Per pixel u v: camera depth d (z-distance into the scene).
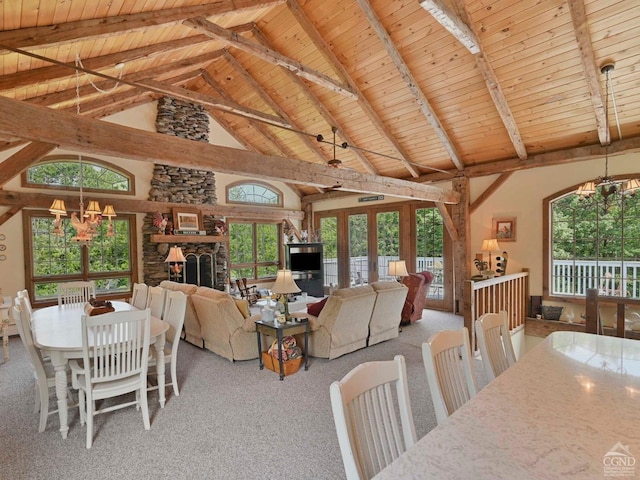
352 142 7.32
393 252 8.34
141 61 5.04
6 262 5.86
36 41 2.92
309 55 5.78
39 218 6.22
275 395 3.44
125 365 2.76
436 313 7.17
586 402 1.38
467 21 3.97
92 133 2.69
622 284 5.42
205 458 2.47
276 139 8.24
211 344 4.69
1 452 2.55
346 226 9.31
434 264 7.62
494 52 4.63
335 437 2.71
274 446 2.60
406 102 5.94
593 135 5.36
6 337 4.59
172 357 3.44
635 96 4.55
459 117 5.86
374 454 1.23
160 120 7.43
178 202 7.66
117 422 2.95
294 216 9.92
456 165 6.81
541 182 6.07
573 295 5.82
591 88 4.44
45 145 3.02
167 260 6.95
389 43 4.84
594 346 2.10
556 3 3.93
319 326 4.31
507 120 5.28
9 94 4.18
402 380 1.36
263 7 4.58
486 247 6.13
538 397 1.43
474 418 1.26
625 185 4.21
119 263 7.05
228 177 8.71
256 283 9.33
